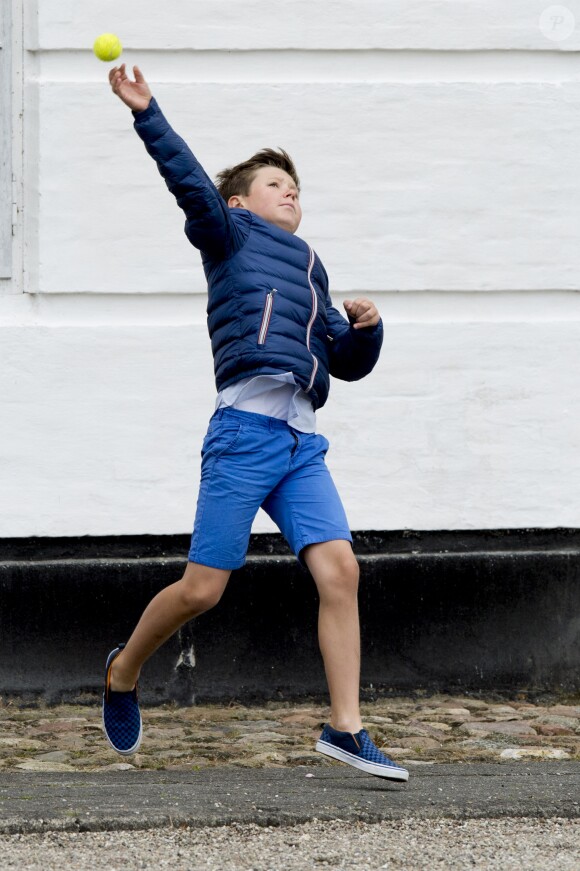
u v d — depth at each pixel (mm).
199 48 20344
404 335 20578
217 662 20016
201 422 20250
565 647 20688
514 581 20609
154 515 20156
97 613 19859
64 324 20172
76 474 20047
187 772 15562
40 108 20031
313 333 14062
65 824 12492
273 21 20422
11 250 20234
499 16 20766
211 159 20375
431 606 20453
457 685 20484
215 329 14023
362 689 20250
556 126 20828
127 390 20141
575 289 20922
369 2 20562
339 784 14617
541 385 20812
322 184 20547
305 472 14031
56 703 19766
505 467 20750
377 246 20625
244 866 11375
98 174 20172
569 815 13367
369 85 20516
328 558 13688
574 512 20875
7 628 19766
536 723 18891
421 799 13734
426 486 20625
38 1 20031
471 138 20703
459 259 20750
